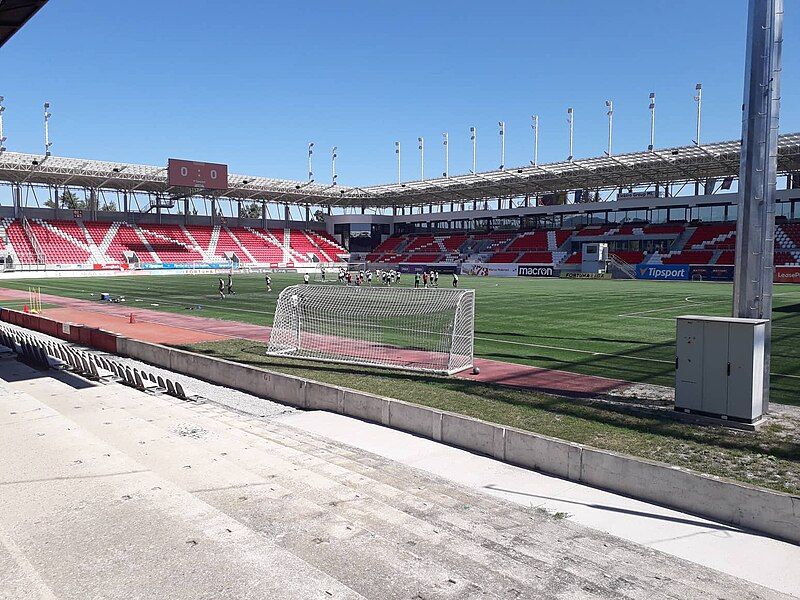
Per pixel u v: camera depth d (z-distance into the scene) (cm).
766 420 933
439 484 721
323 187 7812
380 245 8956
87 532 483
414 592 411
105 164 6156
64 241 6712
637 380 1312
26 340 1598
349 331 2038
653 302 3303
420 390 1195
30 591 391
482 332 2105
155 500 551
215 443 796
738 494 605
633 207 6738
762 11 924
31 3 1173
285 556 444
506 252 7538
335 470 721
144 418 974
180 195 7831
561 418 973
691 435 870
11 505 539
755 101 935
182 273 7000
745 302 953
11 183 6650
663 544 561
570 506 655
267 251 8144
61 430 822
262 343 1881
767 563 524
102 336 1825
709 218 6631
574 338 1958
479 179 6750
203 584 403
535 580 447
